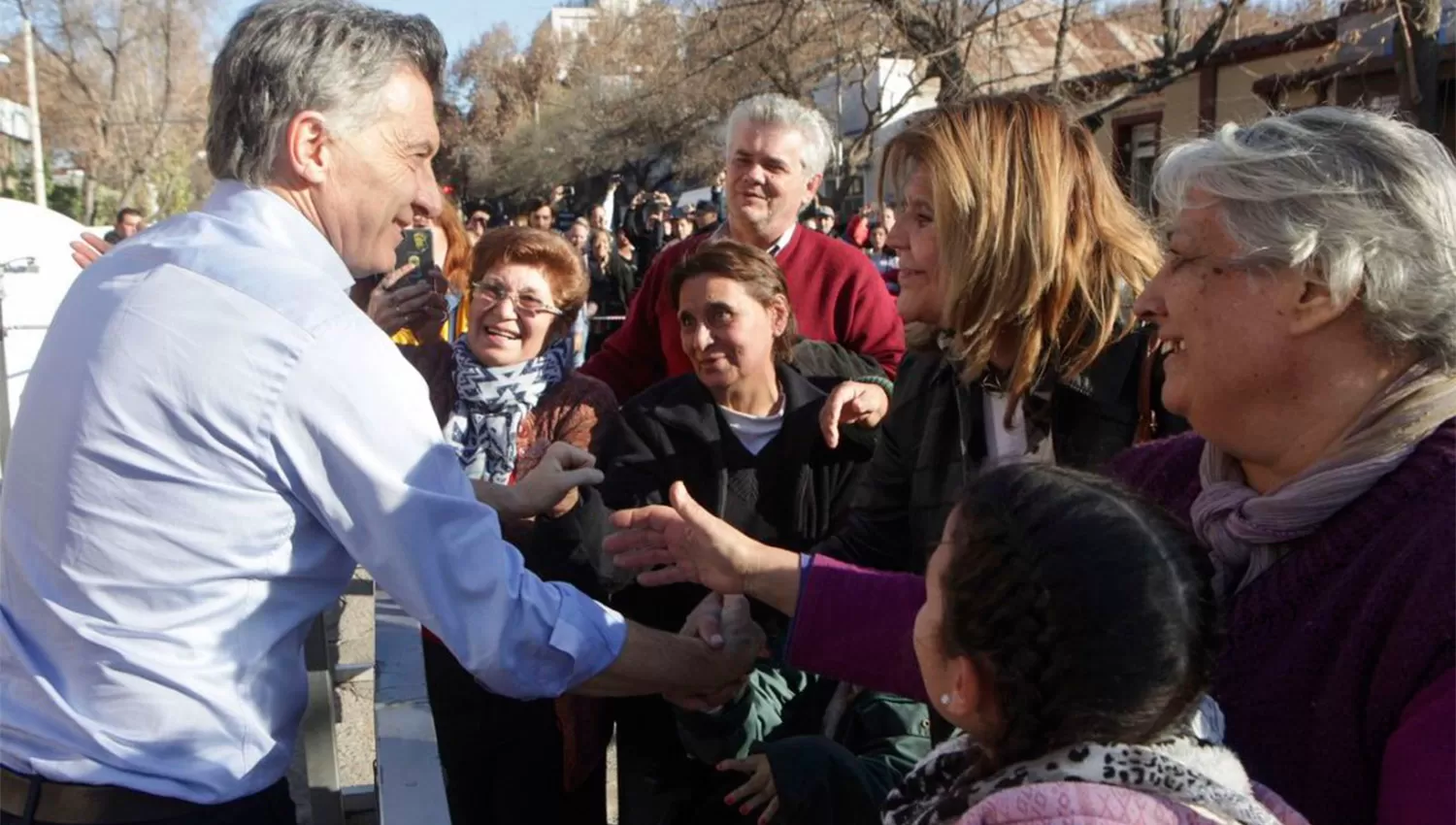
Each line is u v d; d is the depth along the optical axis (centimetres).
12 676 148
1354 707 114
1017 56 1341
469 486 154
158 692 141
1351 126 120
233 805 148
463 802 255
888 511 211
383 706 184
